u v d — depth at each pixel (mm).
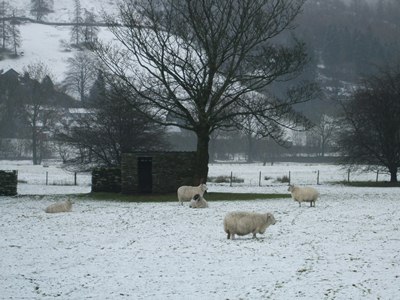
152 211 30453
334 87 174125
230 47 40562
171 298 13359
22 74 169875
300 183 59031
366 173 67938
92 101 78062
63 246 20203
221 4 40688
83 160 58031
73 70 148250
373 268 15859
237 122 41500
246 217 20844
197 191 33719
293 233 22219
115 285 14688
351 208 30781
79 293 14008
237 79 39344
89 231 23562
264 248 19031
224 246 19578
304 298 13102
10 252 19125
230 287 14219
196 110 41531
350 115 61188
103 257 18188
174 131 106250
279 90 139625
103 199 39188
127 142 54500
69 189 51375
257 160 130875
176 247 19656
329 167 92562
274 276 15188
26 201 38219
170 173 41375
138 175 42844
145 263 17188
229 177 64188
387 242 19969
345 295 13219
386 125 57000
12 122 121250
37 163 104500
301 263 16656
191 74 41188
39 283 15039
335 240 20484
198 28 39531
